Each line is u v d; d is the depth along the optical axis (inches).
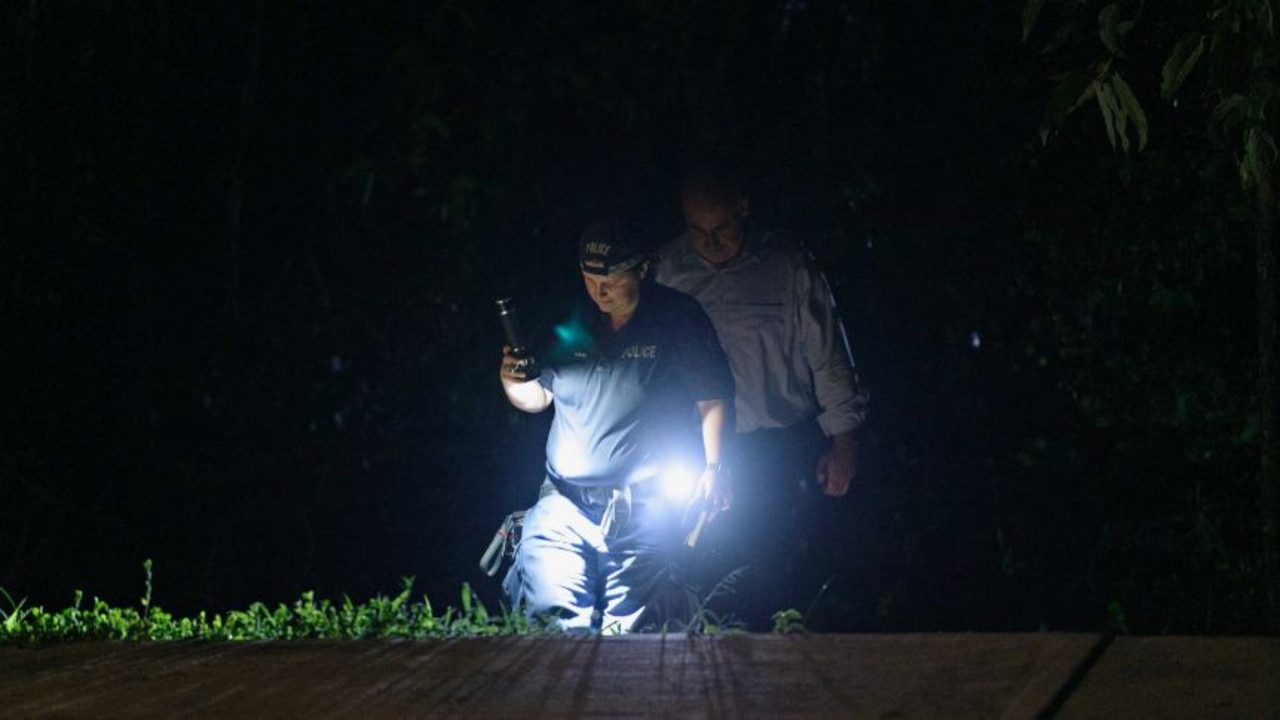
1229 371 514.0
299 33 550.9
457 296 550.9
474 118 537.0
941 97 530.0
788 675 210.5
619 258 322.7
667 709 196.1
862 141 535.2
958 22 527.2
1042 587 523.2
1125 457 524.7
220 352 549.6
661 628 315.3
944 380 532.1
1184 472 518.3
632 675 213.0
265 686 212.4
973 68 525.3
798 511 467.8
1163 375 516.7
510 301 325.1
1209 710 188.9
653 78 538.9
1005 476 529.7
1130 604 518.6
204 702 205.0
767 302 380.5
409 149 533.3
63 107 523.2
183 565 536.4
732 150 539.5
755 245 381.4
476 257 547.5
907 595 516.4
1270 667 205.8
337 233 558.3
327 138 555.2
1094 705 192.2
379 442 557.3
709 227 375.2
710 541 383.2
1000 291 529.7
